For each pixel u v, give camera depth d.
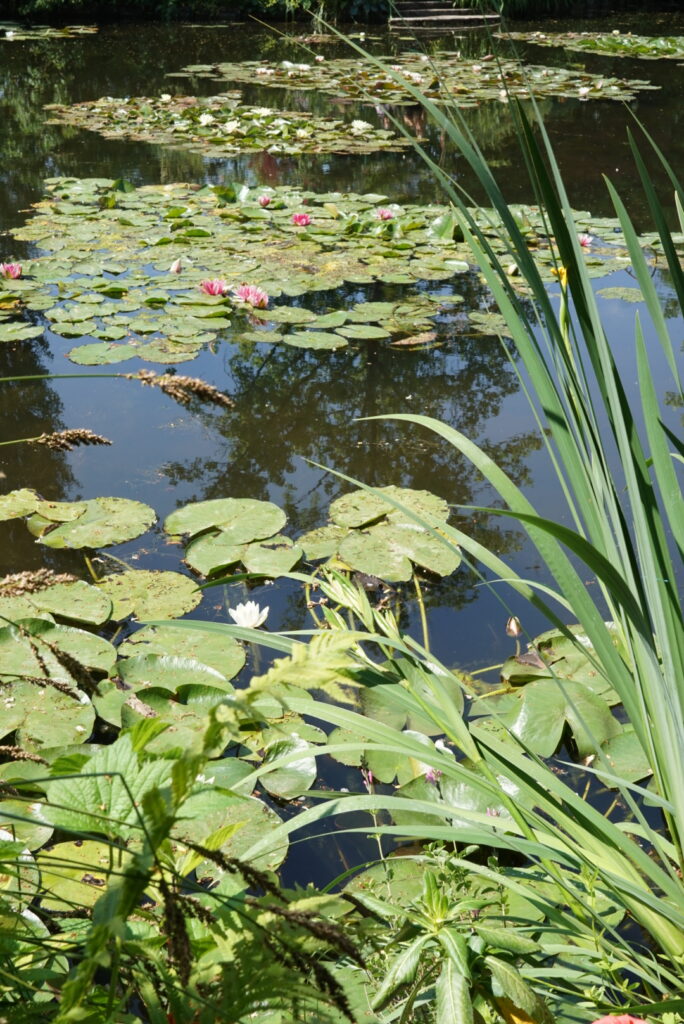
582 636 2.14
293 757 1.13
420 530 2.59
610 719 1.86
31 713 1.83
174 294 4.38
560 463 3.06
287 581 2.41
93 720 1.83
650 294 1.18
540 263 4.88
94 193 6.18
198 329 3.98
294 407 3.43
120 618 2.21
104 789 0.68
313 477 2.95
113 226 5.49
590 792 1.74
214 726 0.56
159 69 11.37
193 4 14.82
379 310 4.30
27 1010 0.79
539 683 1.94
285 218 5.75
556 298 4.44
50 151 7.44
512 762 1.28
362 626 2.22
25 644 2.05
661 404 3.46
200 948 0.78
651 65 11.95
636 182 6.58
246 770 1.70
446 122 1.15
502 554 2.54
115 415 3.38
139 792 0.67
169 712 1.84
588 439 1.22
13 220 5.59
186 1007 0.72
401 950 1.06
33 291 4.39
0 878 1.10
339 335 3.96
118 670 1.97
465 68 11.42
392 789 1.76
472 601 2.35
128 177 6.68
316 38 13.59
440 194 6.40
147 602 2.27
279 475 2.96
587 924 1.26
